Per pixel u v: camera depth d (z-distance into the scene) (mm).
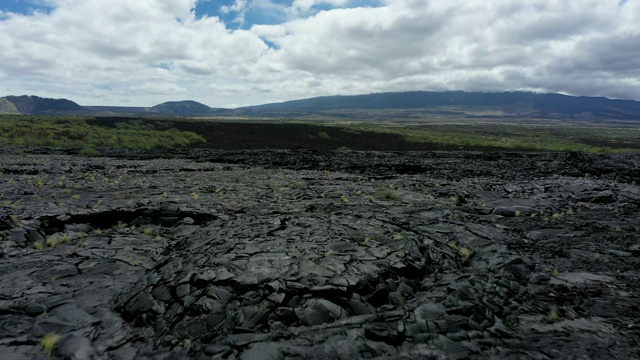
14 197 19500
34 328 7926
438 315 8000
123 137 76688
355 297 8359
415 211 17422
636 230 15117
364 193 23031
